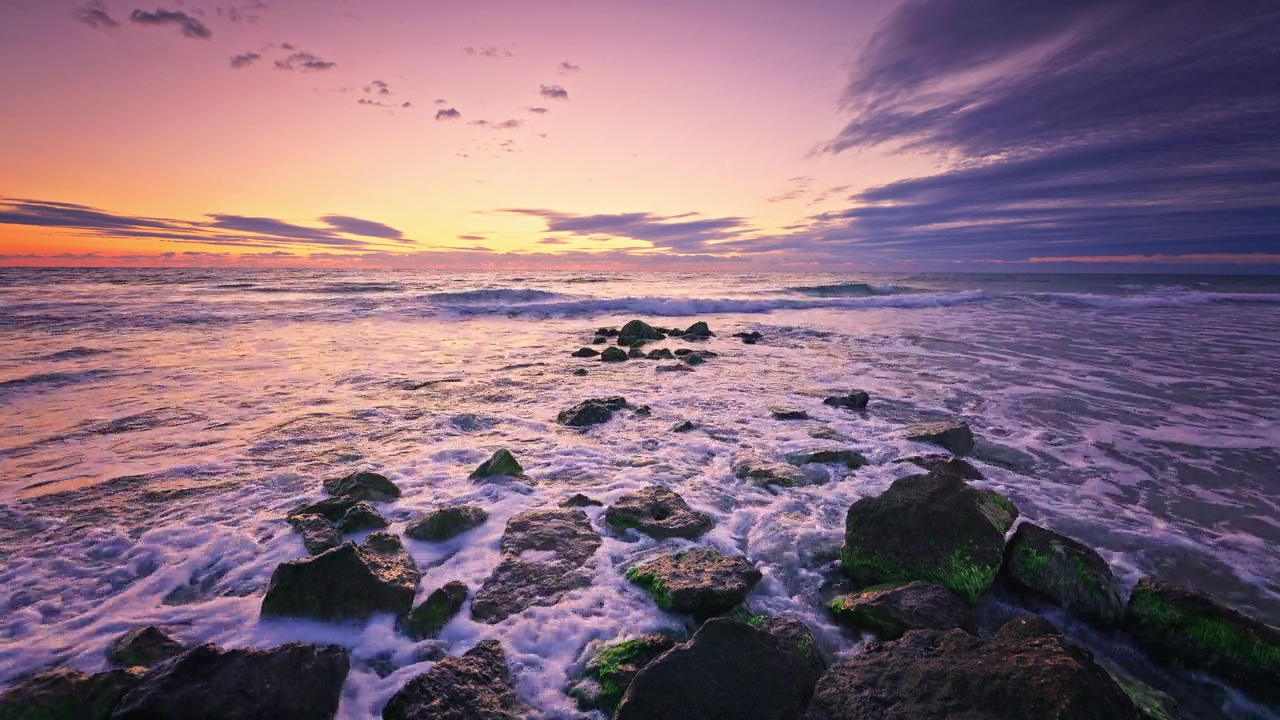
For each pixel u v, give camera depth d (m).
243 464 6.33
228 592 3.92
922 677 2.88
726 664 3.00
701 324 18.25
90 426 7.53
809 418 8.49
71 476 5.88
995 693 2.64
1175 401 9.60
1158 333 17.81
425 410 8.71
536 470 6.32
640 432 7.79
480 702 2.94
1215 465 6.76
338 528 4.78
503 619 3.70
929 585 3.93
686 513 5.16
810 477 6.25
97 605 3.75
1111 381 11.09
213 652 2.94
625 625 3.67
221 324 17.64
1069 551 4.16
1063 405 9.35
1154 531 5.12
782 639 3.32
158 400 8.87
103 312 18.70
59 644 3.33
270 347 13.96
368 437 7.39
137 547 4.47
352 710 2.92
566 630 3.61
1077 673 2.64
